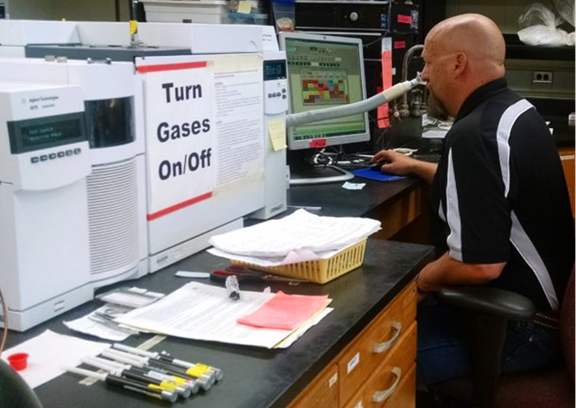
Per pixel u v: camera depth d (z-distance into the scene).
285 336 1.11
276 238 1.44
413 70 2.90
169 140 1.41
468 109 1.87
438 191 1.92
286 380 0.99
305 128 2.34
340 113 2.18
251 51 1.65
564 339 1.53
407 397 1.63
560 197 1.80
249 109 1.66
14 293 1.13
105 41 1.56
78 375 1.00
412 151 2.81
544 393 1.61
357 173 2.47
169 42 1.48
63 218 1.18
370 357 1.36
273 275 1.40
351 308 1.25
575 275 1.52
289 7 2.57
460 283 1.72
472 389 1.67
